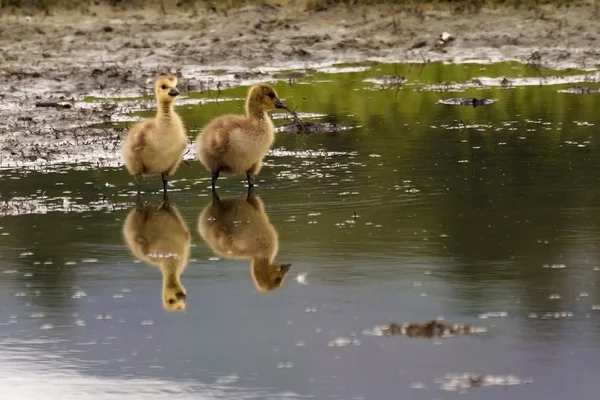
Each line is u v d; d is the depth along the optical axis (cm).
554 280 1130
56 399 912
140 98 2269
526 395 890
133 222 1395
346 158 1703
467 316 1048
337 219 1367
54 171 1670
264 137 1524
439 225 1328
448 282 1136
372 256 1222
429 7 2944
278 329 1036
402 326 1031
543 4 2902
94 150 1792
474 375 927
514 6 2898
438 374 931
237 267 1213
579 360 947
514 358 955
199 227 1369
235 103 2189
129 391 921
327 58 2684
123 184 1589
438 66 2578
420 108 2092
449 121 1961
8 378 952
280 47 2731
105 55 2669
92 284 1173
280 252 1248
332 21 2905
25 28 2838
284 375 939
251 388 918
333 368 948
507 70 2492
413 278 1149
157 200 1498
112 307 1107
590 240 1252
